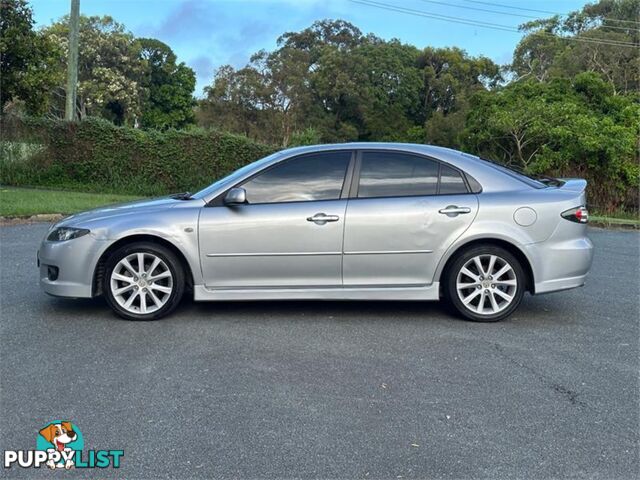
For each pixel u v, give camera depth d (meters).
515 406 3.73
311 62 62.72
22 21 18.67
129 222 5.33
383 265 5.39
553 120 17.53
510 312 5.49
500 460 3.11
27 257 8.19
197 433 3.35
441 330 5.25
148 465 3.04
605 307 6.13
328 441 3.28
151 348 4.69
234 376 4.14
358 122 59.47
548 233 5.42
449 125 51.78
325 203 5.37
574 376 4.22
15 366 4.29
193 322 5.39
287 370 4.26
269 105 54.50
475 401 3.79
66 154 18.75
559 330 5.30
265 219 5.30
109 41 46.31
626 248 10.54
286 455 3.13
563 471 3.01
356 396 3.84
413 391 3.93
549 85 20.81
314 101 57.31
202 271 5.34
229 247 5.31
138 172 18.86
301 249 5.32
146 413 3.58
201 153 18.83
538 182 5.79
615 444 3.29
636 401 3.82
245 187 5.45
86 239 5.32
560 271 5.45
